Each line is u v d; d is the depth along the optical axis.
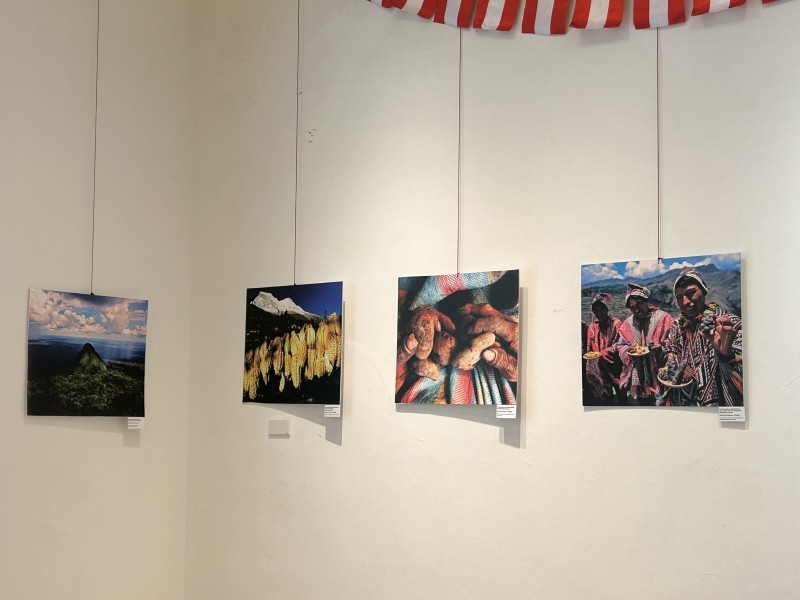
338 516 3.67
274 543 3.84
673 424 3.00
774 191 2.91
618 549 3.06
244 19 4.18
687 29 3.11
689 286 3.01
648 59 3.17
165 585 4.00
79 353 3.69
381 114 3.73
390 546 3.53
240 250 4.07
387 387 3.60
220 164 4.18
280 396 3.85
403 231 3.62
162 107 4.12
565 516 3.17
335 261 3.79
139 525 3.90
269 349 3.91
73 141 3.74
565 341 3.23
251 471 3.93
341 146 3.83
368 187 3.73
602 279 3.17
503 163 3.42
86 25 3.82
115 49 3.94
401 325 3.56
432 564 3.42
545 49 3.37
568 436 3.19
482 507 3.33
